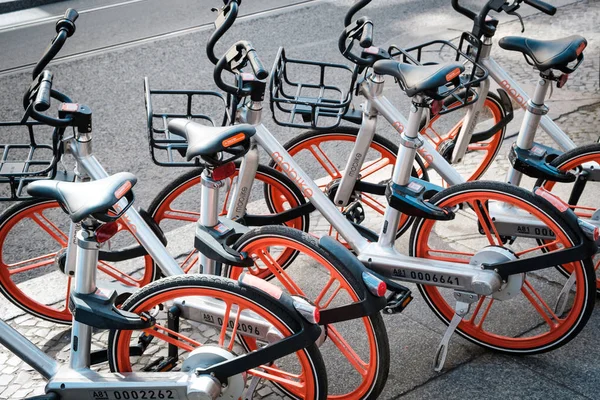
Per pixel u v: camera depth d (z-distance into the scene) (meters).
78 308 2.46
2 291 3.36
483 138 4.34
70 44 7.09
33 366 2.62
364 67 3.23
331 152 5.16
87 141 2.78
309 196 3.18
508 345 3.13
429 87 2.75
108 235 2.41
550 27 7.18
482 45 3.68
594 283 2.94
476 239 4.02
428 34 7.12
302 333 2.41
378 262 3.10
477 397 2.91
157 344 3.25
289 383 2.60
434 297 3.25
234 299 2.47
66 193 2.29
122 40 7.16
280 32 7.25
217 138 2.49
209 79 6.28
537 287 3.59
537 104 3.33
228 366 2.47
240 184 3.18
